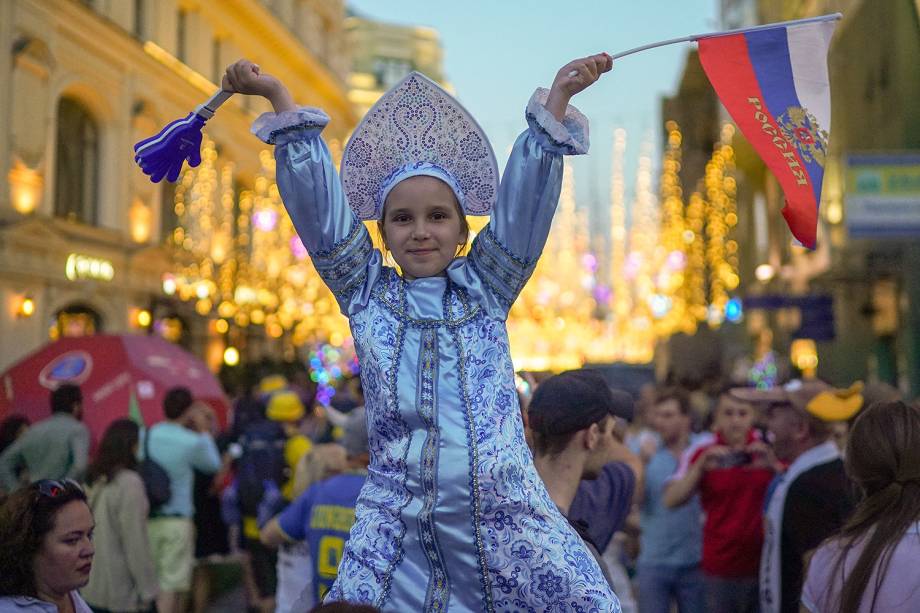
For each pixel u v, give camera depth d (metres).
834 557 2.96
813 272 23.77
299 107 2.38
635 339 44.59
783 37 2.62
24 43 19.28
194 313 26.39
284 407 8.38
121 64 23.31
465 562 2.16
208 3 28.48
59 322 21.89
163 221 25.86
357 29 73.25
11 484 6.87
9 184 19.05
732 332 36.44
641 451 8.16
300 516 4.71
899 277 17.84
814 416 4.66
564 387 3.18
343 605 1.93
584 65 2.30
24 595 3.06
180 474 7.32
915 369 16.88
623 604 5.30
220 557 8.82
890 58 17.89
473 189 2.41
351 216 2.36
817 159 2.59
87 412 8.55
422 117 2.42
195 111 2.46
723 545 5.73
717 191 33.66
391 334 2.28
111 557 5.77
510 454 2.19
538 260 2.32
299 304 30.41
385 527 2.21
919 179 12.55
